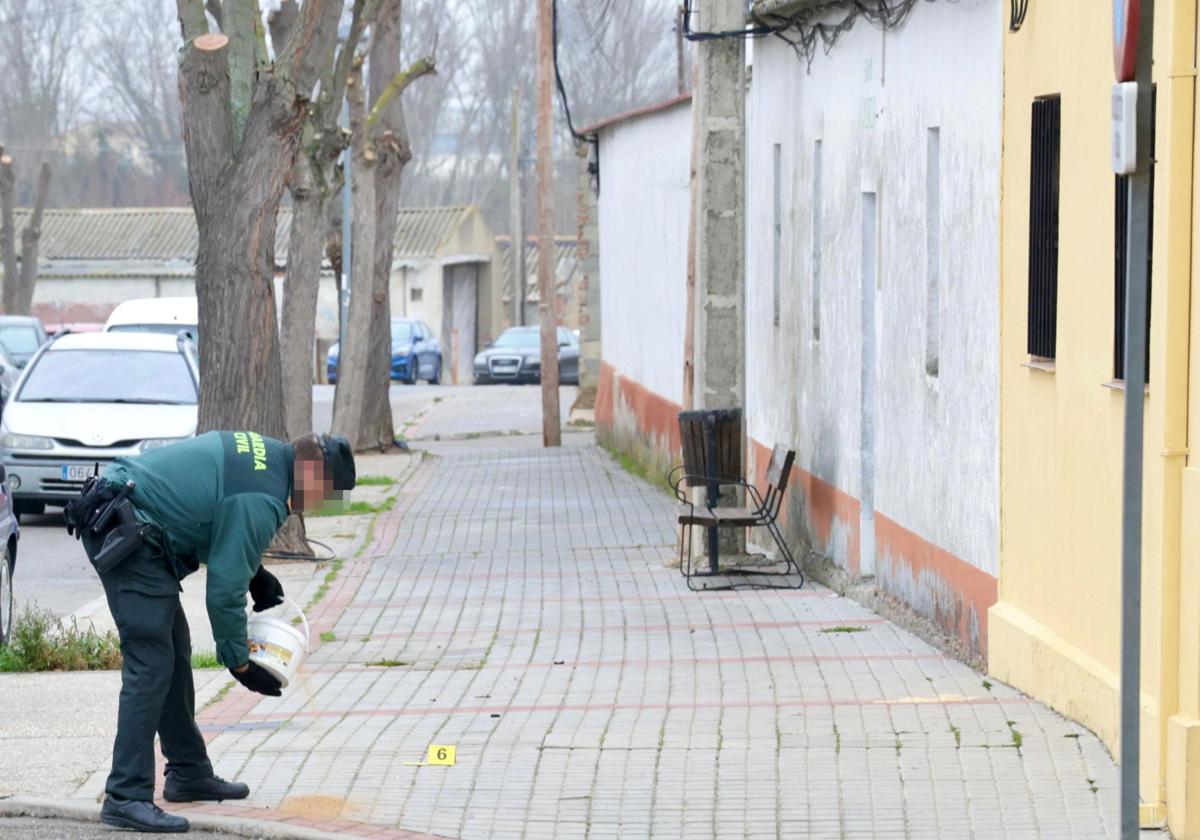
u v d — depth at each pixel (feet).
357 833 24.95
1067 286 29.86
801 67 51.06
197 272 51.85
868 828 24.80
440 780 27.61
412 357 171.01
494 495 73.41
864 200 44.39
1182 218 24.09
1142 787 24.94
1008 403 33.22
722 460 51.01
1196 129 23.93
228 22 51.31
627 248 88.17
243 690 34.53
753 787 26.81
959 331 36.35
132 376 66.95
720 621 41.93
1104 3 28.12
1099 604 28.53
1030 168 31.96
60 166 259.60
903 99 40.68
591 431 111.34
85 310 199.62
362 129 83.87
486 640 40.37
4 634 39.73
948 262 37.09
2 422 64.13
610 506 68.59
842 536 46.68
